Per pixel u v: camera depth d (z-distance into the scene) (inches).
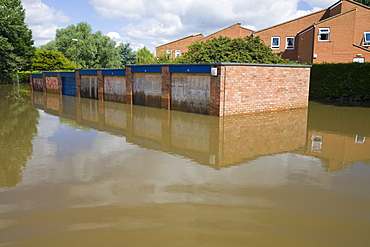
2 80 1649.9
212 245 125.6
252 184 190.2
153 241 128.1
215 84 446.0
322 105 610.2
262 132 347.9
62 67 1875.0
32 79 1139.9
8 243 126.5
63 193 175.3
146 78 598.2
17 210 154.9
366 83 644.7
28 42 1830.7
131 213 151.6
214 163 233.6
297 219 147.5
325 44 1087.6
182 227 139.1
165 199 167.3
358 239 131.1
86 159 242.4
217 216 149.3
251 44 737.0
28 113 525.0
